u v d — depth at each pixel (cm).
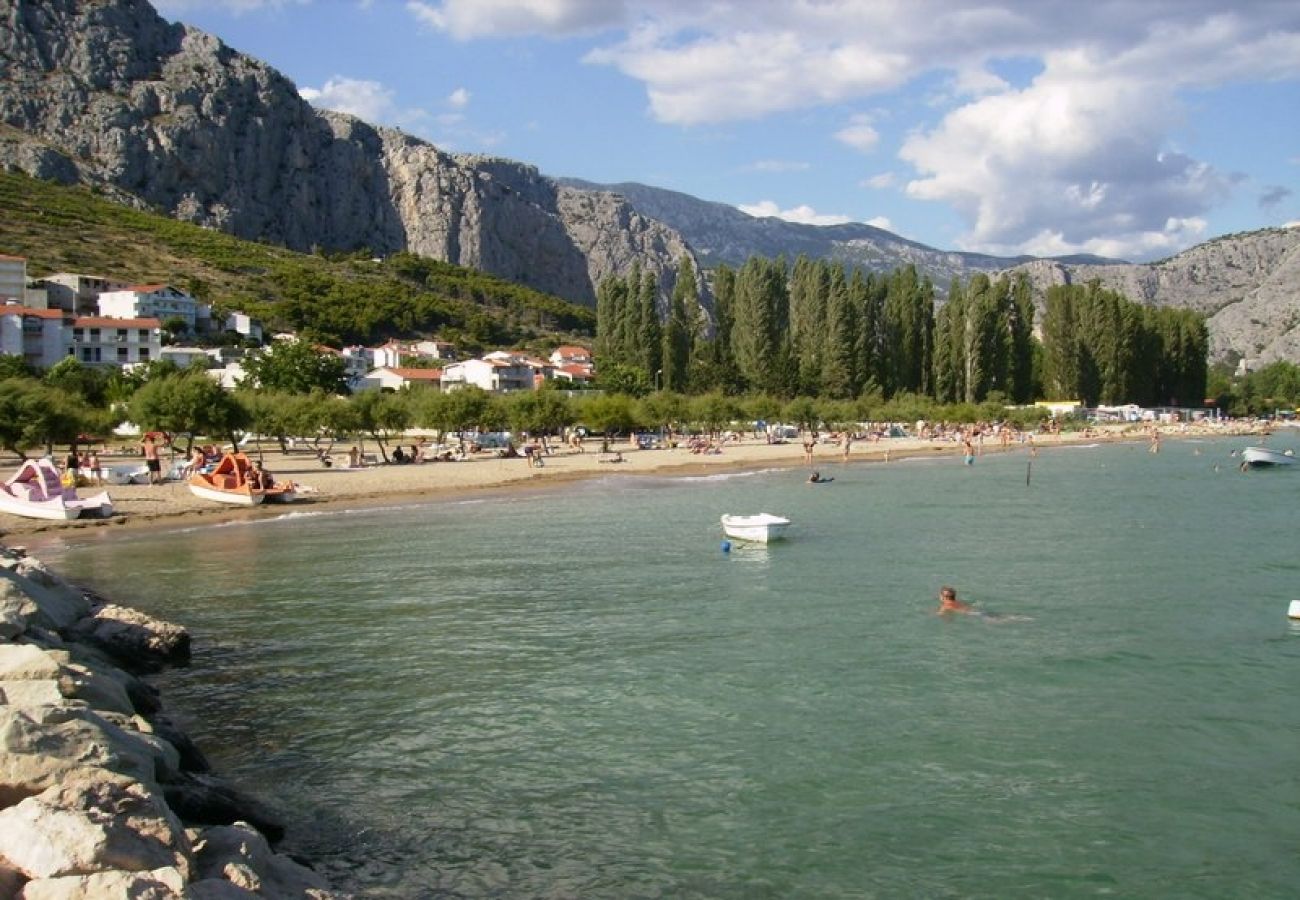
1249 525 4469
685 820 1385
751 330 14012
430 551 3694
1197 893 1220
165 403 6138
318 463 7681
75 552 3666
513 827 1356
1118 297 16438
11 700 1162
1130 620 2559
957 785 1512
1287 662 2170
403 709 1831
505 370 16562
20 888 766
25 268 15050
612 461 8462
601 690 1953
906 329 14450
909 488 6431
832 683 2002
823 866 1264
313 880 1059
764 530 3825
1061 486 6606
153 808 926
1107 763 1600
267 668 2091
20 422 5256
